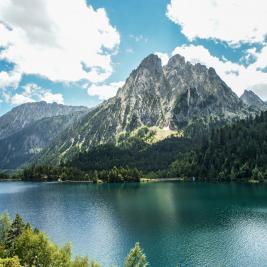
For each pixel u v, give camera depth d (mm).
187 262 94188
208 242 112000
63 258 75312
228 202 192750
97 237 122188
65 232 130625
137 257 72562
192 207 179875
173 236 120312
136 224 141500
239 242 110938
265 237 116000
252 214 155500
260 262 92812
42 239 76438
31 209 189375
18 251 76250
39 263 74250
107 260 98375
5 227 92938
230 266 90625
